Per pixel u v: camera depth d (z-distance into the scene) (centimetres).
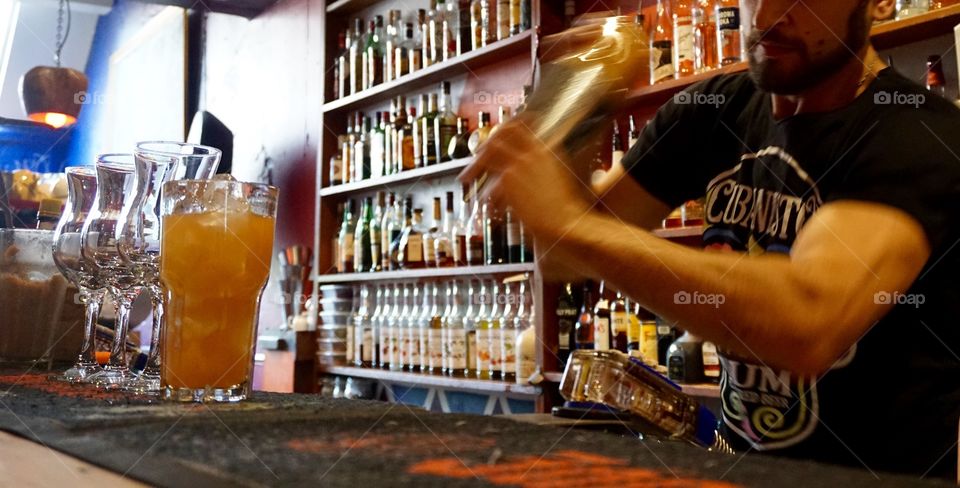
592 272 84
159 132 534
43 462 49
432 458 48
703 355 213
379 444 53
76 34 634
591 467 46
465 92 324
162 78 538
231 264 86
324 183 378
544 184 80
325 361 360
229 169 412
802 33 101
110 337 149
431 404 330
